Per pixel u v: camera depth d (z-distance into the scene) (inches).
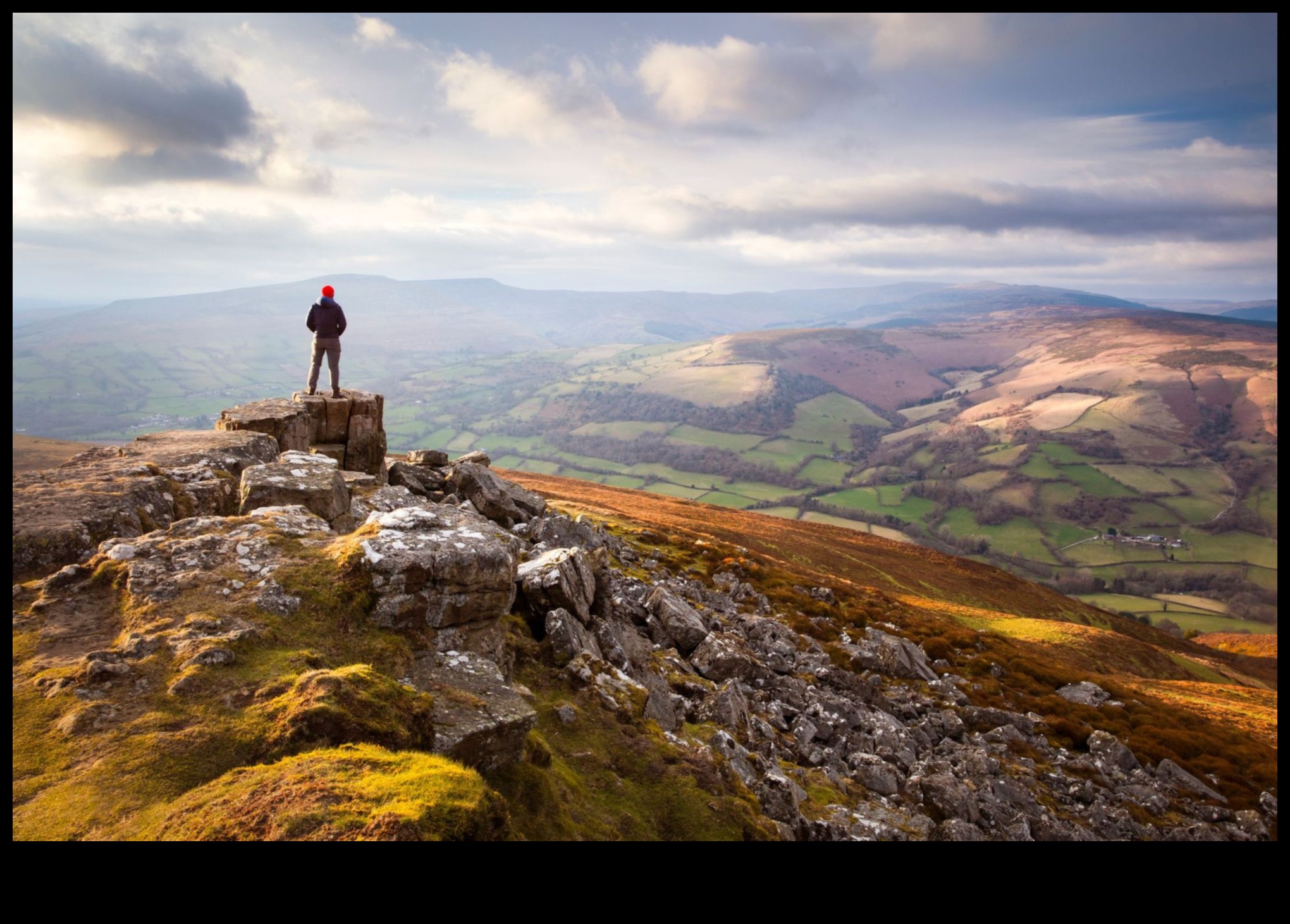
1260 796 1284.4
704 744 628.4
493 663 463.5
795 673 1167.6
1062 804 1068.5
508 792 389.1
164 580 415.8
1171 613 7150.6
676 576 1621.6
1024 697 1596.9
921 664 1577.3
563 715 541.3
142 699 326.3
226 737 308.7
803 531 5246.1
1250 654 5246.1
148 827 251.0
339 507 663.1
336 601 430.9
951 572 4845.0
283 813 251.0
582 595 718.5
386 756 301.6
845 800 757.3
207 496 628.1
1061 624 3464.6
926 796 820.0
